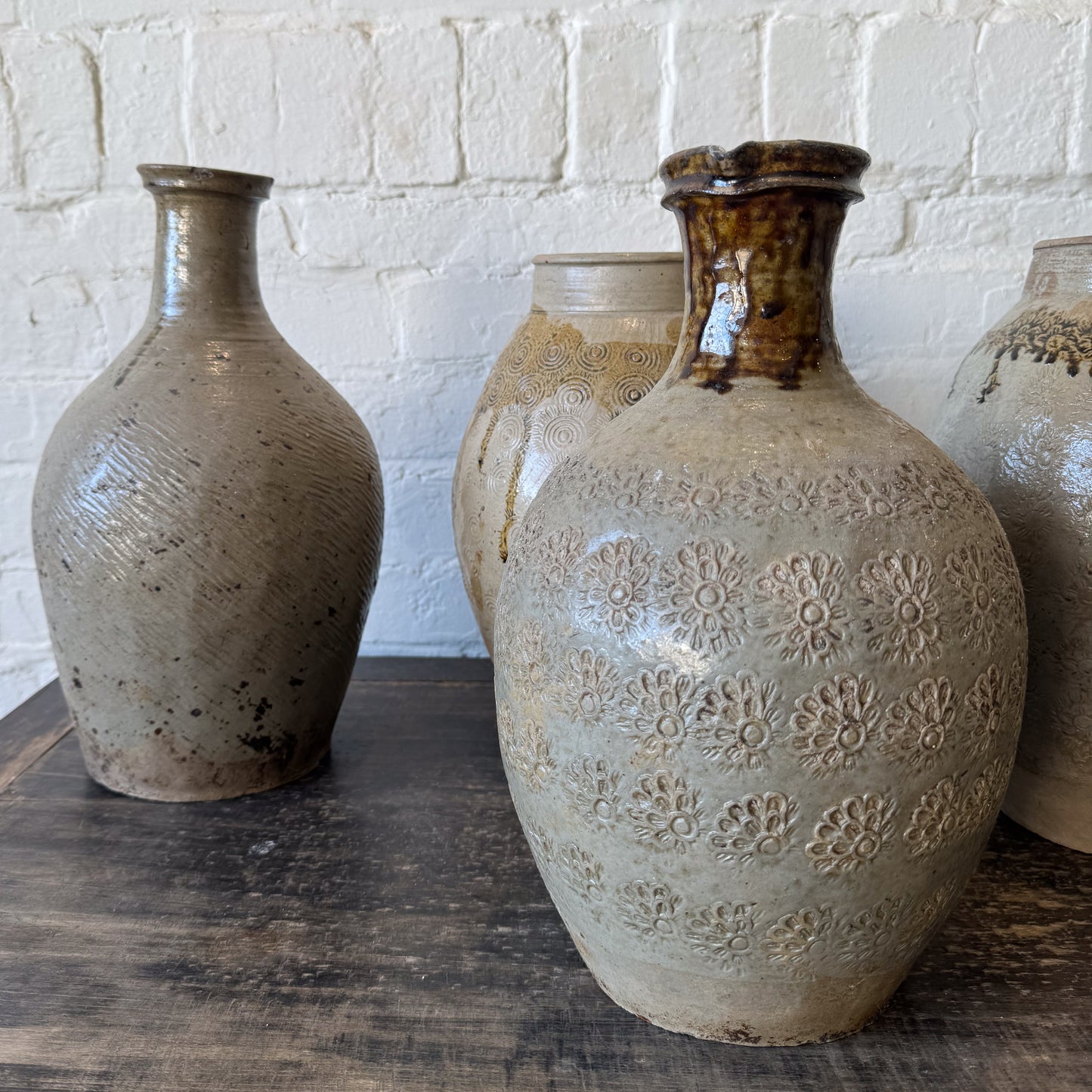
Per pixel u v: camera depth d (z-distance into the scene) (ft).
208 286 2.80
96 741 2.93
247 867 2.58
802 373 1.83
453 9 3.52
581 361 2.72
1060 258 2.45
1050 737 2.43
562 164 3.64
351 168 3.67
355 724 3.45
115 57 3.60
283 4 3.55
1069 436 2.27
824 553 1.64
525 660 1.83
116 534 2.63
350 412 3.02
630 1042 1.96
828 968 1.82
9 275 3.79
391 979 2.15
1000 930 2.29
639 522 1.72
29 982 2.14
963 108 3.52
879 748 1.64
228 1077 1.87
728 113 3.56
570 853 1.86
